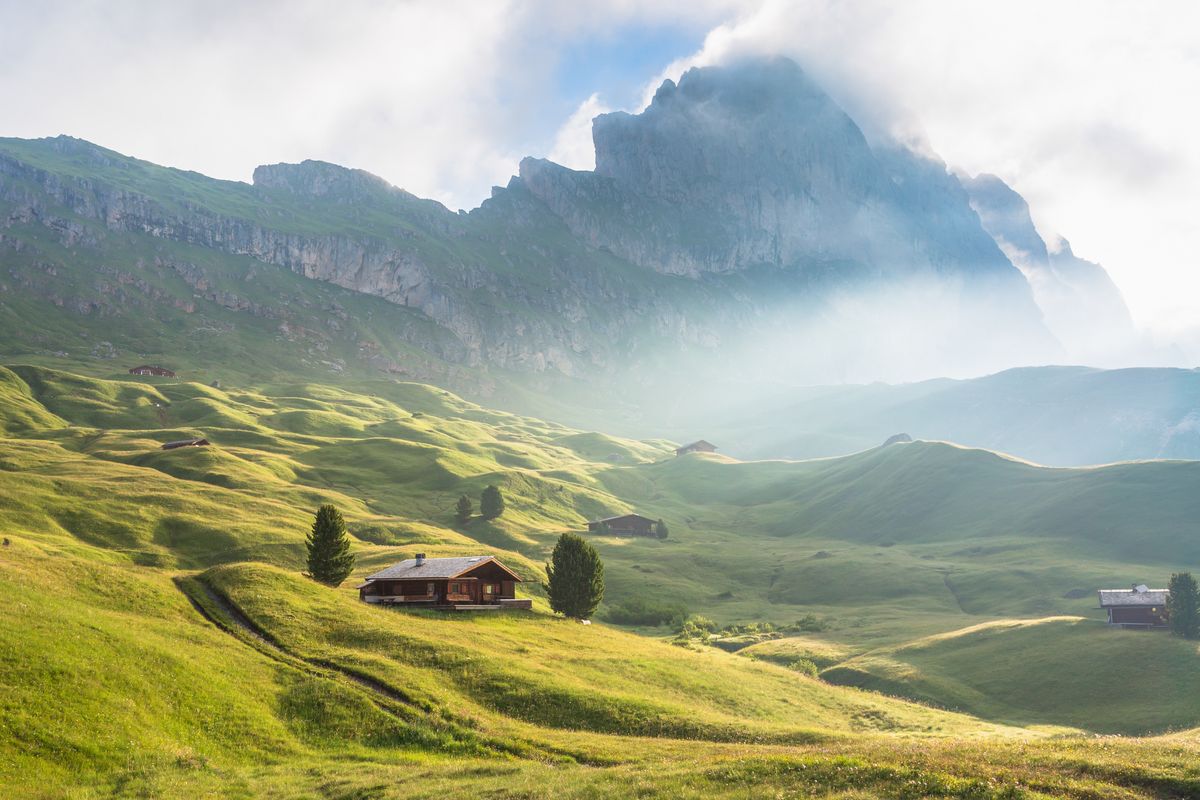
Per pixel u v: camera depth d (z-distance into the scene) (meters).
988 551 174.00
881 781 26.20
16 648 38.84
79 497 143.62
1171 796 23.91
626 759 38.47
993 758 29.25
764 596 161.25
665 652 77.38
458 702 48.78
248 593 65.12
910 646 109.56
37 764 31.64
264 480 189.25
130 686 39.78
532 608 93.81
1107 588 137.12
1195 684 83.44
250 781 34.00
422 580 86.06
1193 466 189.62
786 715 63.94
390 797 30.97
